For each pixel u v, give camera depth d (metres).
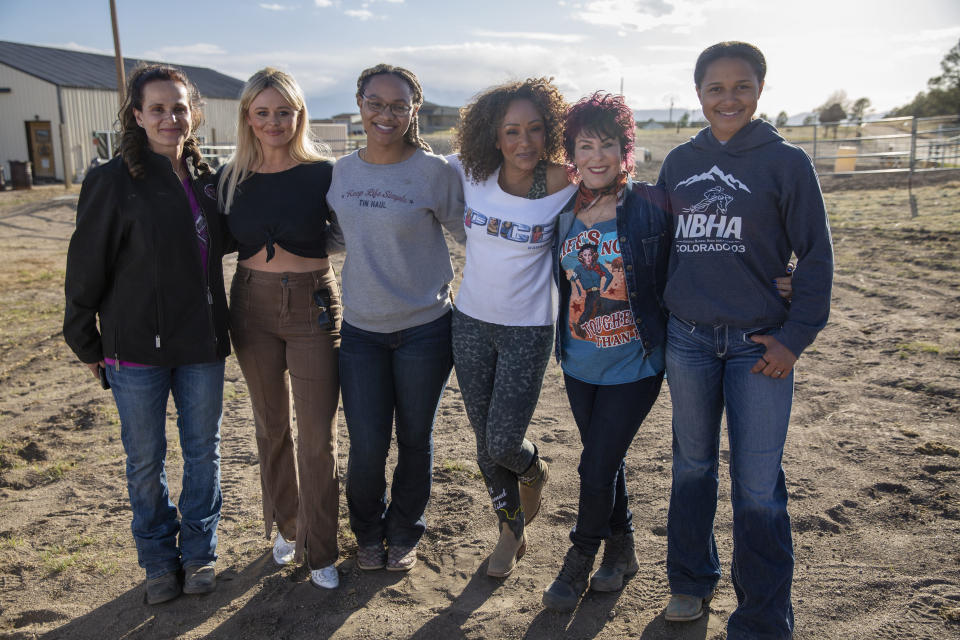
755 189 2.30
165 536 2.94
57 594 2.99
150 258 2.69
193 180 2.82
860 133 34.28
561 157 2.81
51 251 12.77
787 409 2.37
